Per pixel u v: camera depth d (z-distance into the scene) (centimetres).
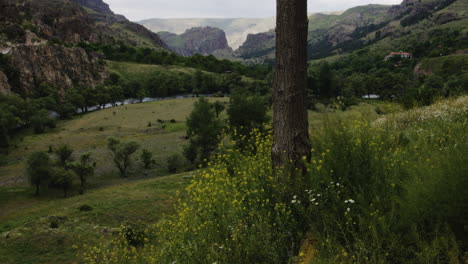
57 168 4341
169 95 14738
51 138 7075
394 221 274
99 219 2611
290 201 354
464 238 246
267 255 301
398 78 11388
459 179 247
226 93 14825
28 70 12506
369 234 265
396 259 247
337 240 287
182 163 5225
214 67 19938
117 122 8444
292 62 402
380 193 312
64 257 1931
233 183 405
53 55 13775
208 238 364
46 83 12588
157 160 5391
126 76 16438
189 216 418
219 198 393
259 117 4834
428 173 284
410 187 280
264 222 321
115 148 5219
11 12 19575
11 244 2083
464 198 241
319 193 328
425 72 13788
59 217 2583
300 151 404
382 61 17812
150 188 3466
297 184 357
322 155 365
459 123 550
